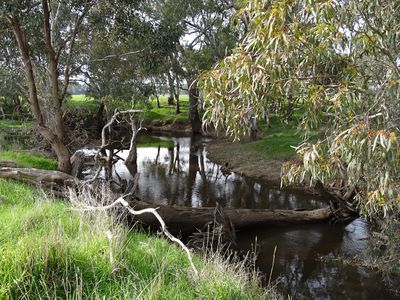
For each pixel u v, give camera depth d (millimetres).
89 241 4512
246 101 4176
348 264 8102
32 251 3680
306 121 4152
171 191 15148
